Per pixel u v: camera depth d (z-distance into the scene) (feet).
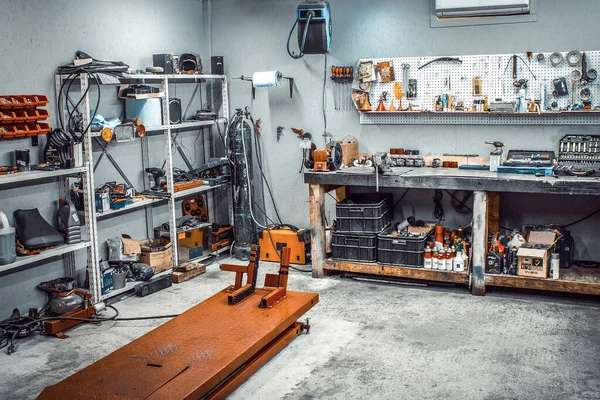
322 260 18.89
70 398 10.03
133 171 19.34
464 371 12.53
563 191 15.87
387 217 19.62
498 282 16.81
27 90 15.75
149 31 19.76
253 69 21.89
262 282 18.69
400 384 12.05
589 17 17.48
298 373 12.61
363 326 14.98
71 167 15.70
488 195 17.17
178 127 19.81
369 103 19.80
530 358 13.06
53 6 16.30
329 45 19.34
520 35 18.22
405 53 19.61
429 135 19.66
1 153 15.15
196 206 21.91
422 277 17.62
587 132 17.88
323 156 18.42
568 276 16.66
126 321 15.74
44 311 15.85
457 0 18.17
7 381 12.59
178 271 19.15
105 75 16.26
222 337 12.28
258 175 22.34
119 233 18.93
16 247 14.96
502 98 18.53
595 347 13.56
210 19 22.24
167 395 9.97
